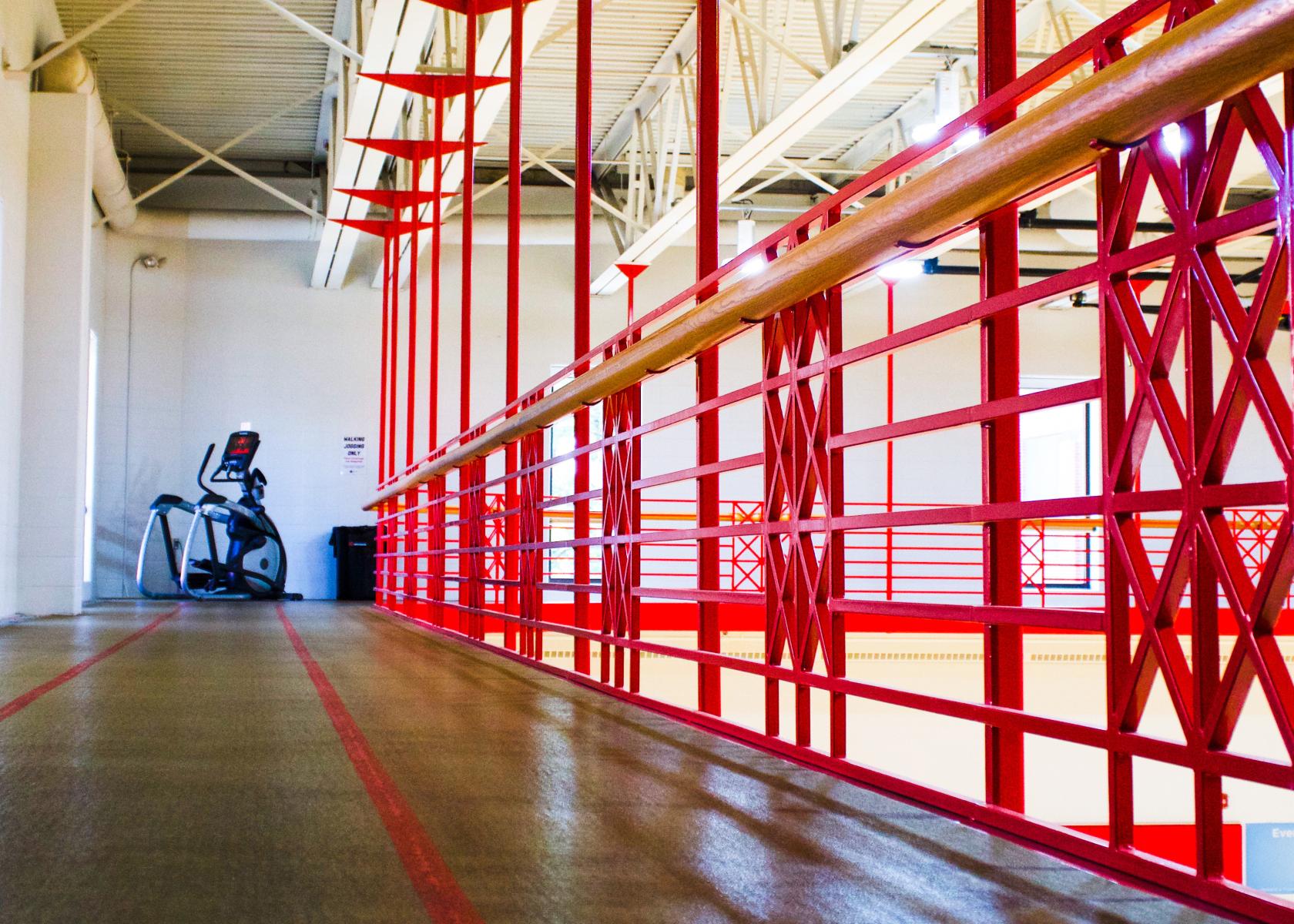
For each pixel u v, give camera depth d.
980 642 9.80
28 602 10.61
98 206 14.77
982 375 2.31
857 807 2.41
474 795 2.54
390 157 14.07
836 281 2.68
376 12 8.34
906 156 2.42
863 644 9.59
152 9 11.77
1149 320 15.83
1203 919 1.58
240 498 15.72
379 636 8.24
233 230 15.41
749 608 10.16
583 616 5.39
